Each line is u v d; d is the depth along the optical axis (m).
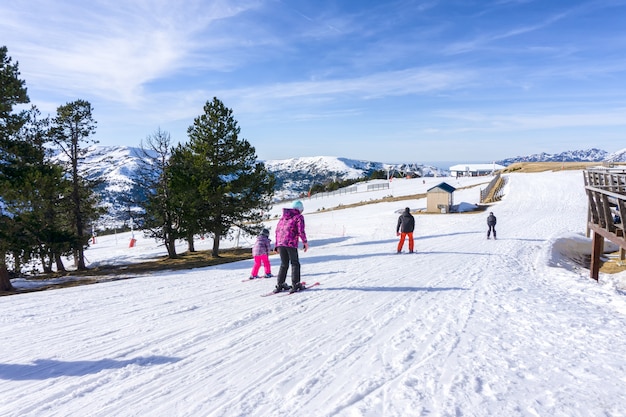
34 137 21.34
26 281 21.23
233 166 25.44
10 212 17.42
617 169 13.19
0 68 18.27
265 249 9.70
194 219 24.53
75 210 26.53
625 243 9.66
